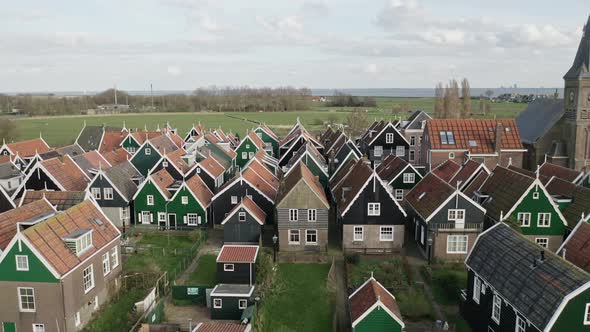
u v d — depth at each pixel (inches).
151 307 1469.0
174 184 2488.9
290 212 1953.7
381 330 1237.1
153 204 2322.8
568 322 1008.9
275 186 2487.7
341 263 1873.8
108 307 1552.7
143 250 2032.5
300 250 1980.8
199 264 1887.3
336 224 2335.1
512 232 1332.4
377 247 1973.4
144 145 3006.9
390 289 1579.7
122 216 2356.1
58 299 1325.0
